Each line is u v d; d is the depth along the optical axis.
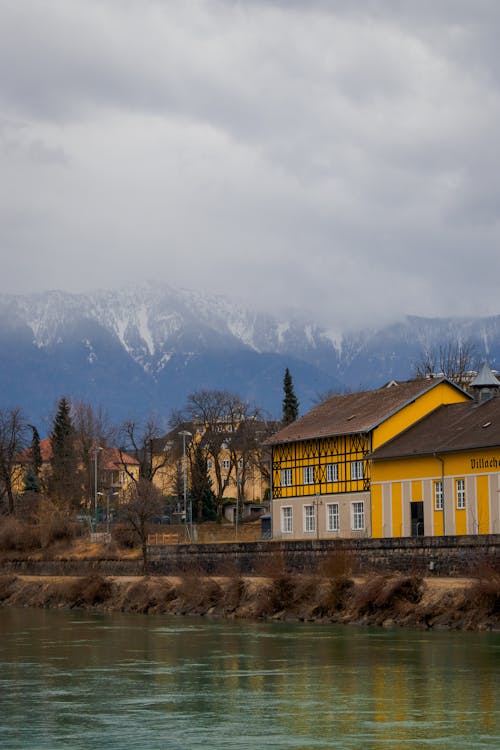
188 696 60.81
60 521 165.25
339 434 137.75
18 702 59.78
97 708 57.88
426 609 90.31
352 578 102.31
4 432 198.75
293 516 147.12
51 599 134.50
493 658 70.56
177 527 190.25
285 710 56.31
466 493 118.06
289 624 97.88
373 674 66.00
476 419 125.31
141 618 110.19
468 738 49.72
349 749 48.12
